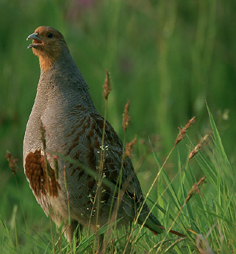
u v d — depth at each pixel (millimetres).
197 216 7039
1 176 13672
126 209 7445
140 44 17453
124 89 16000
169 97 14266
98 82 15047
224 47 16234
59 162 6934
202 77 15055
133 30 17016
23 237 8727
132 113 15555
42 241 7176
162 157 12336
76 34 15633
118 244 7359
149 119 15320
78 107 7488
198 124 14070
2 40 16109
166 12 15445
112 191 7188
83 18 15602
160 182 7918
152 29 17344
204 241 5715
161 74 14672
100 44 15805
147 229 7746
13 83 15328
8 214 11234
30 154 7266
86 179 7000
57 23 14734
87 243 6746
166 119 13805
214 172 6906
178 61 15898
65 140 6996
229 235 6363
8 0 16188
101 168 6566
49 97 7613
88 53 15570
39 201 7555
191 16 16406
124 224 7660
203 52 15742
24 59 15477
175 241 6492
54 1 14797
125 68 16578
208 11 15453
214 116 14570
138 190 7672
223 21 16281
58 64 7852
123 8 16609
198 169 11156
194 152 5965
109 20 15359
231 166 6734
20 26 15977
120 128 14156
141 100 15883
